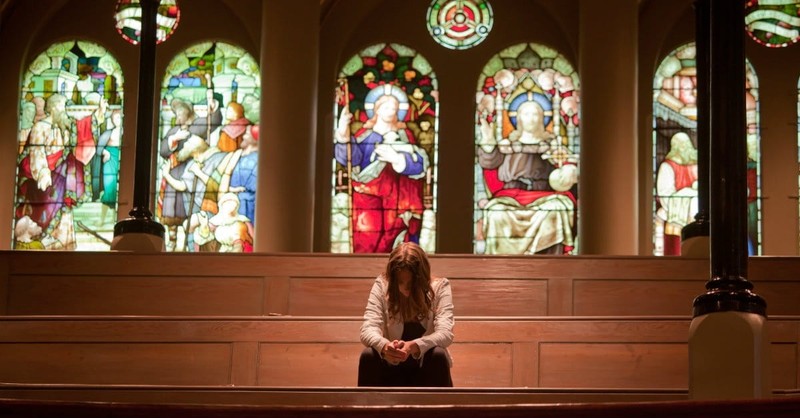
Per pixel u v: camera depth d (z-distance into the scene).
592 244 10.09
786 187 10.80
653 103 11.09
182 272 7.02
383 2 11.45
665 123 11.06
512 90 11.26
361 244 10.96
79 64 11.35
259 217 10.12
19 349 6.05
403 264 5.45
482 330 6.07
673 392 4.73
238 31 11.39
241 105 11.26
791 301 7.09
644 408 3.09
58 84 11.31
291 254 6.99
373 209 11.04
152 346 6.05
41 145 11.18
